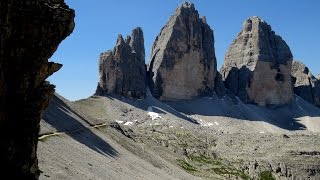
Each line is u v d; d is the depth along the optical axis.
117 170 106.00
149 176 121.25
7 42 25.20
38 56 26.64
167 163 162.62
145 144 191.88
